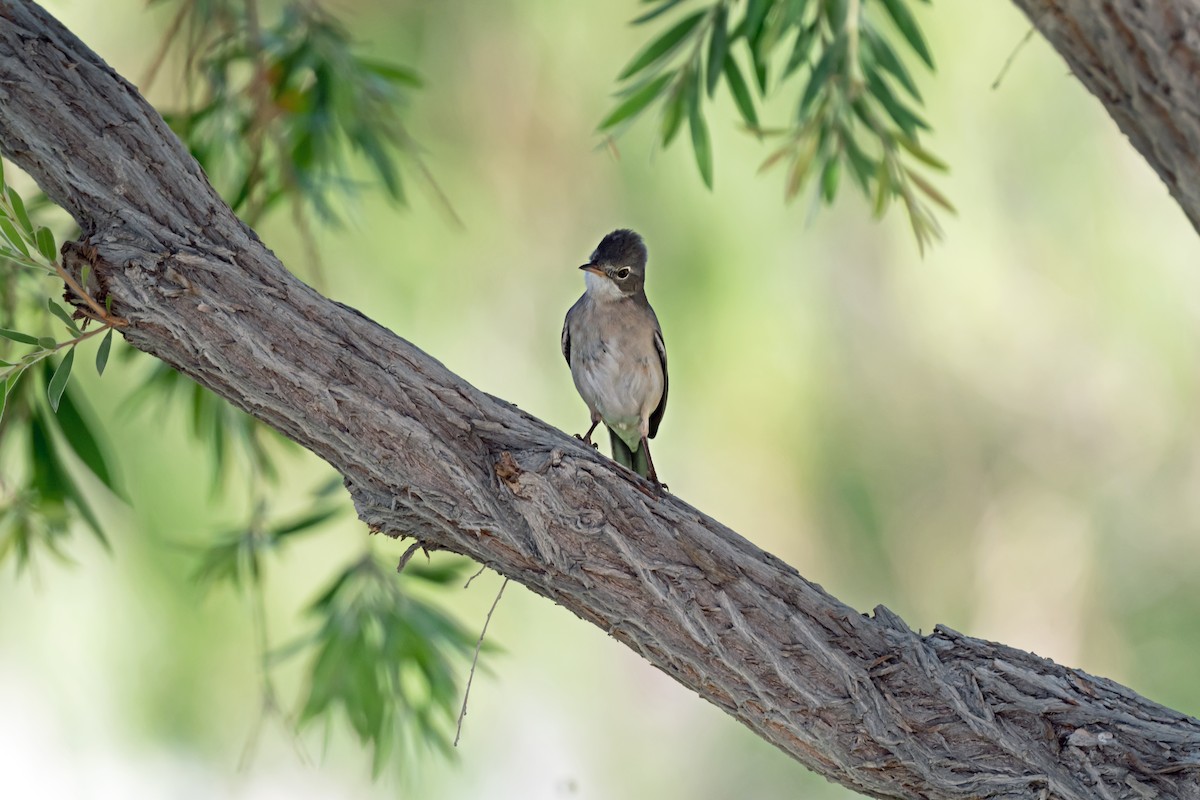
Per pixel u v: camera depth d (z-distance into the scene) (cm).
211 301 497
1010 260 1402
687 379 1354
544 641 1482
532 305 1443
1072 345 1486
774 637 531
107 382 1155
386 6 1430
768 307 1330
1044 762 529
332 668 846
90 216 511
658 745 1579
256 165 796
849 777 543
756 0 786
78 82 511
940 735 533
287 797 1278
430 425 518
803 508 1490
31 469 776
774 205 1317
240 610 1215
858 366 1505
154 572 1159
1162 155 427
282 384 505
